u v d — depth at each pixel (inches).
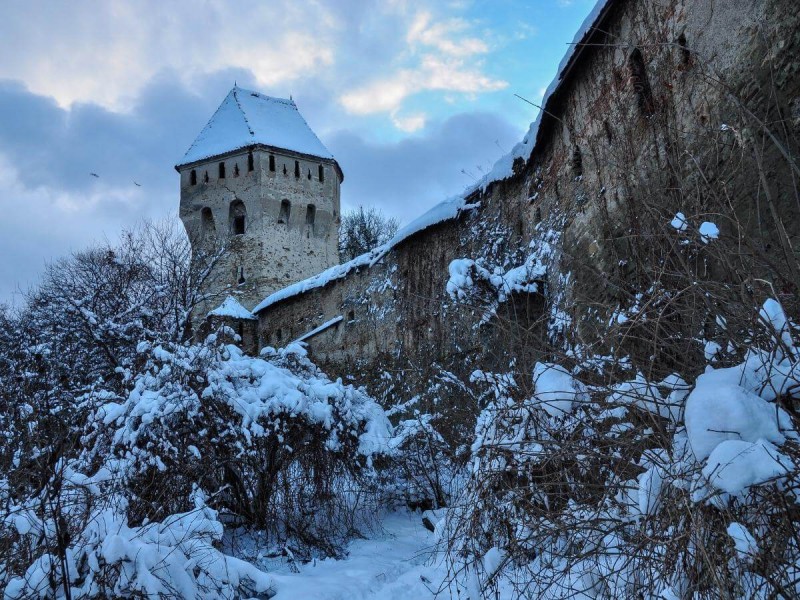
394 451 346.6
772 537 94.0
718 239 124.8
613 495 127.9
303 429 319.9
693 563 103.5
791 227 215.8
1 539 188.2
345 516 315.9
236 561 208.7
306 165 1301.7
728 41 273.0
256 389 318.7
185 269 868.0
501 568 146.9
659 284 134.3
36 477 200.4
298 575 250.7
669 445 117.4
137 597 175.8
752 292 117.4
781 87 236.8
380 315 752.3
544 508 146.8
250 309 1184.2
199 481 268.2
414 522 336.2
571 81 447.2
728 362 124.4
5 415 307.9
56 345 687.7
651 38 339.0
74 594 173.8
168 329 703.7
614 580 119.6
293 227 1261.1
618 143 304.8
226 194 1253.1
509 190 569.3
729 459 96.8
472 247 605.3
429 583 225.9
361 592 229.0
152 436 273.7
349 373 780.0
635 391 124.7
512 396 174.6
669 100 311.0
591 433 141.2
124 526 193.2
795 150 220.2
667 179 183.5
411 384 636.7
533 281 468.1
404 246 724.0
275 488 306.3
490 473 153.3
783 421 103.7
